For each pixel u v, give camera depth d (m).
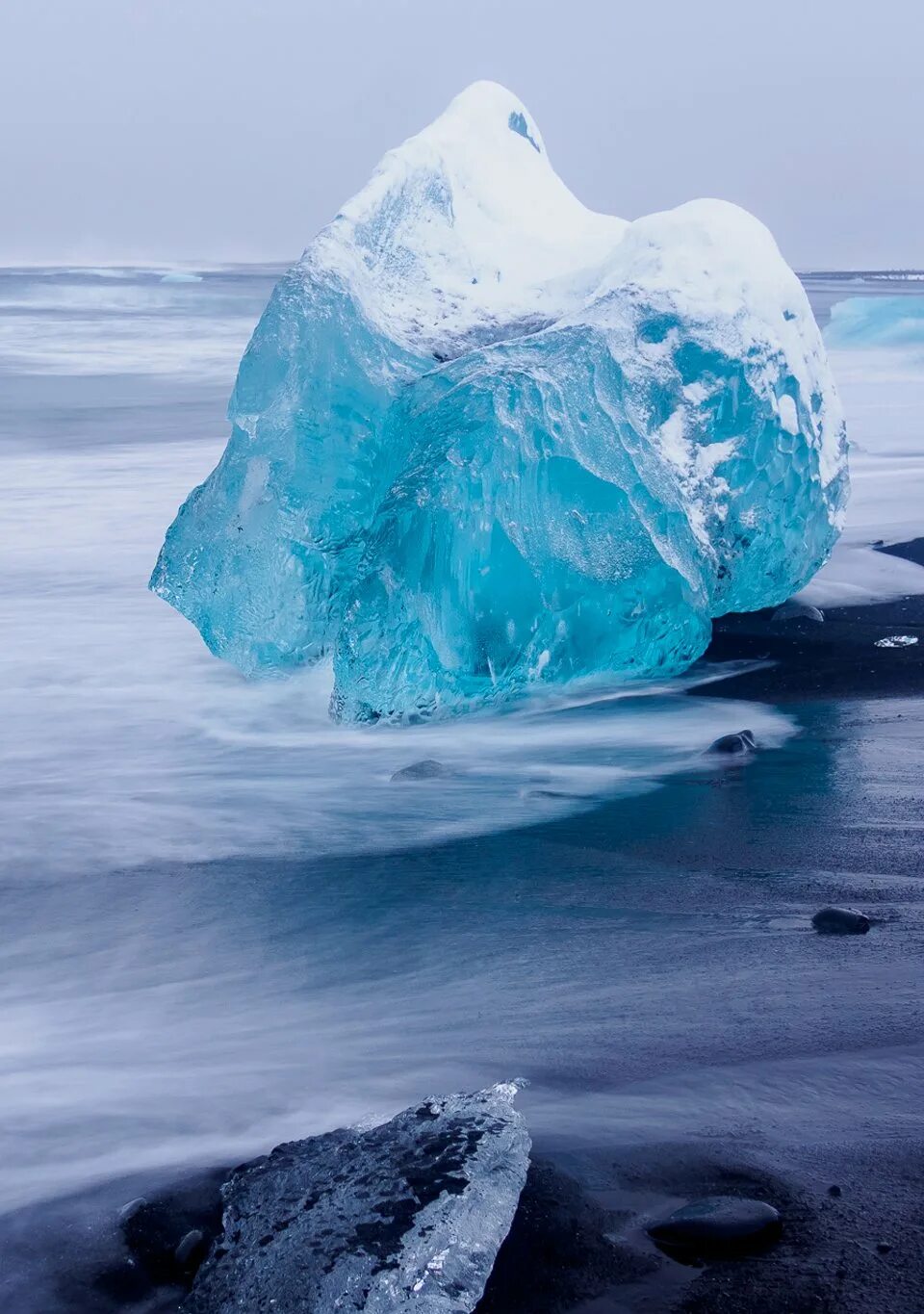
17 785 4.88
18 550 9.12
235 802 4.63
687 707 5.55
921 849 3.93
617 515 5.57
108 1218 2.21
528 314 6.62
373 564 5.31
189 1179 2.31
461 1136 2.25
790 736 5.10
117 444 14.61
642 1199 2.17
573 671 5.69
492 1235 2.04
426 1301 1.91
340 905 3.69
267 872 3.98
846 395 18.84
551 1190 2.18
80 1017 3.05
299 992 3.13
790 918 3.43
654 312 6.08
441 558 5.22
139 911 3.71
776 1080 2.56
